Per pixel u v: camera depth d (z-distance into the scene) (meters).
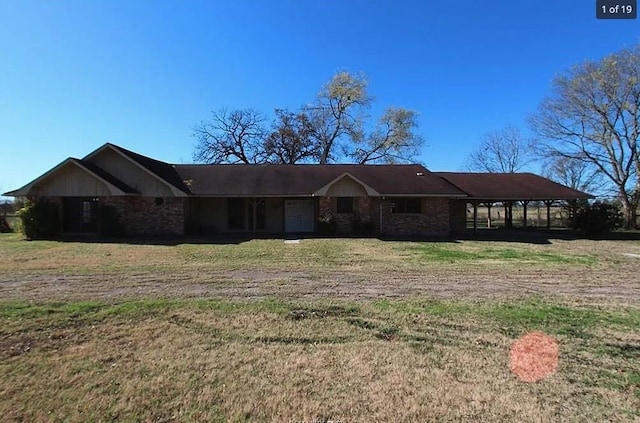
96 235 20.08
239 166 26.06
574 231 23.45
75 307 6.68
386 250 15.05
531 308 6.82
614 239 20.50
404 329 5.70
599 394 3.85
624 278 9.72
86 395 3.79
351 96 39.38
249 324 5.88
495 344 5.13
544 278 9.66
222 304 6.97
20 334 5.41
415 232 21.95
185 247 15.68
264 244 16.84
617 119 29.66
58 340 5.21
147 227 20.70
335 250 14.95
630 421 3.40
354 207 21.92
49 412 3.50
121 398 3.74
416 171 25.55
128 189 20.31
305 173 24.88
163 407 3.60
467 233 23.53
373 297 7.59
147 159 23.03
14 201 27.73
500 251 14.99
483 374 4.26
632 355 4.79
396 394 3.84
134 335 5.39
